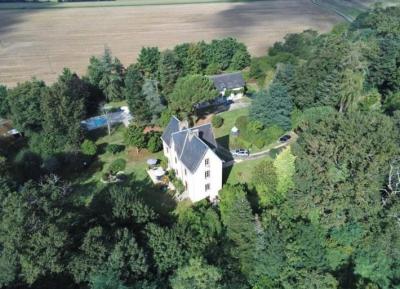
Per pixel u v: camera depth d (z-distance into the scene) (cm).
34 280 3859
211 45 12438
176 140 6444
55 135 7650
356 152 4816
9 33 18075
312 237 4528
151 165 7238
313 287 4234
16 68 13650
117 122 9175
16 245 3894
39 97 8138
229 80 10006
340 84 7238
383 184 5050
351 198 4725
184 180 6438
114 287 3822
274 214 4975
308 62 8119
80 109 7944
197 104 8794
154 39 16900
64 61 14288
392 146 4916
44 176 6656
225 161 7094
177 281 4059
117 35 17650
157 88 9350
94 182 6994
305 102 7938
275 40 16275
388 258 4569
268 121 7725
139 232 4822
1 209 4231
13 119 8362
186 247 4691
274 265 4369
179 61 11400
